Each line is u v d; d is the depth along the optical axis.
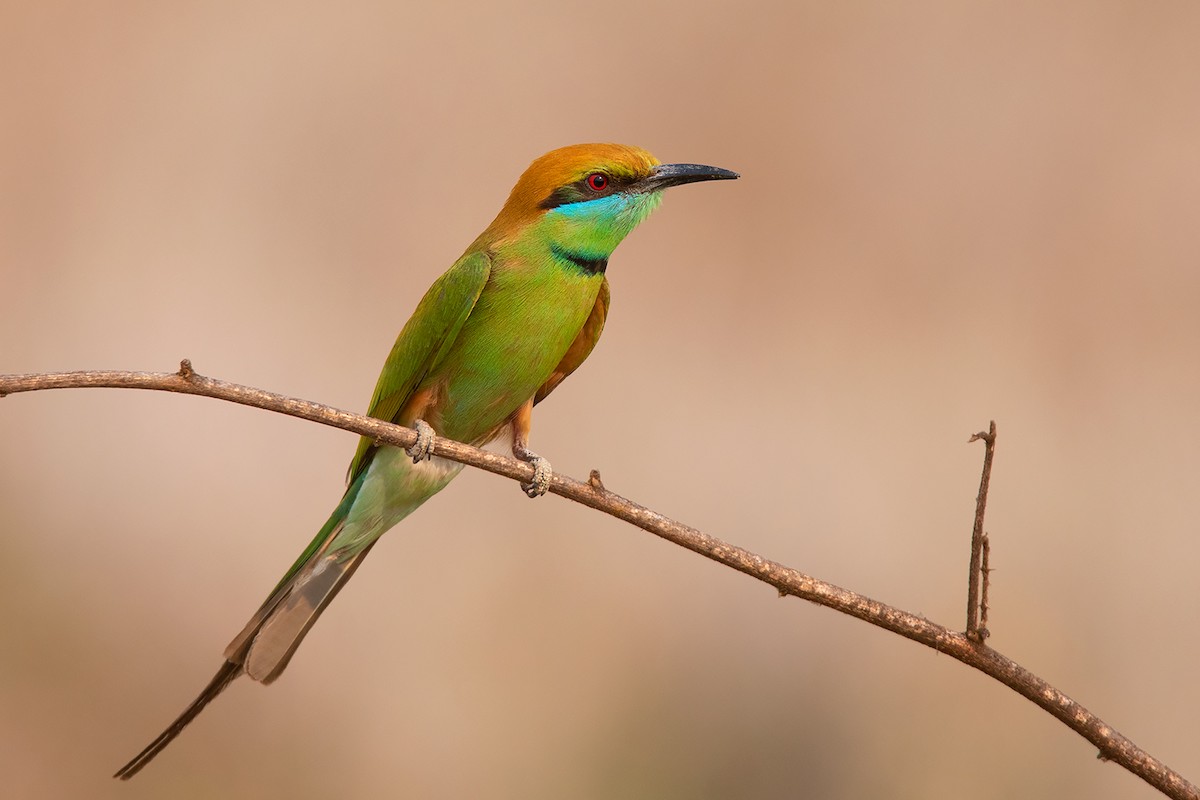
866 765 10.95
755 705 11.37
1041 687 5.42
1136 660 11.51
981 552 5.46
